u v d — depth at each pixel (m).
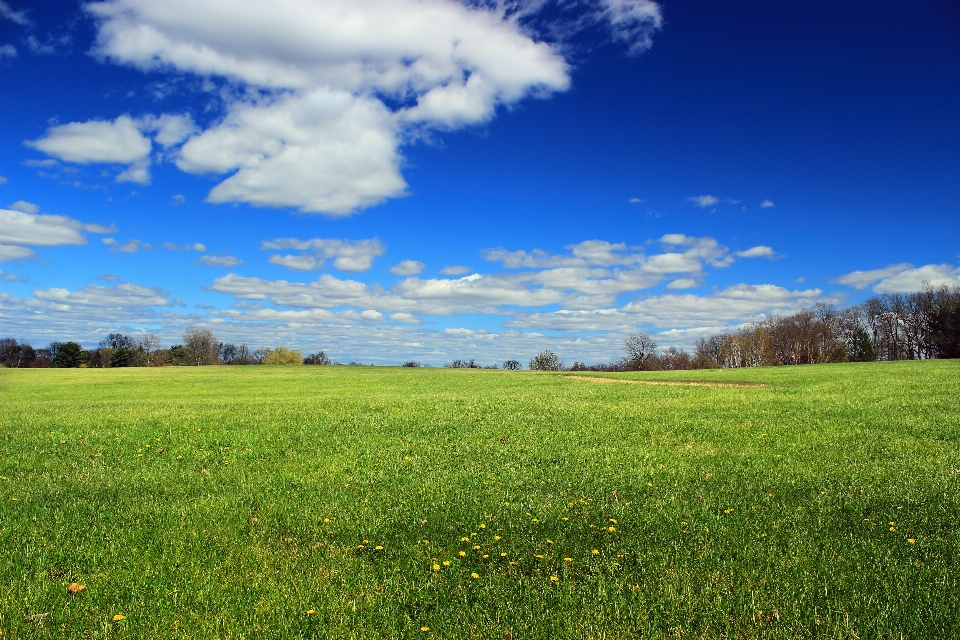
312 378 63.91
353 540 8.38
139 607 6.36
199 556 7.76
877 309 110.44
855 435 15.73
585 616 6.12
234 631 5.90
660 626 5.97
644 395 29.05
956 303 85.81
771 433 16.39
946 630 5.78
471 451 14.80
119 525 9.02
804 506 9.55
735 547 7.88
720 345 121.38
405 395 33.56
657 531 8.53
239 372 80.00
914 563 7.21
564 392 32.84
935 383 29.70
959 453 13.30
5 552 7.84
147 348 127.38
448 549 8.02
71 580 7.07
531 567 7.40
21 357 124.50
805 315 110.25
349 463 13.48
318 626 5.99
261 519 9.28
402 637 5.82
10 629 5.89
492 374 68.69
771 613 6.16
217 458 14.24
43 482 11.80
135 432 17.78
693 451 14.23
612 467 12.74
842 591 6.56
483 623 6.04
